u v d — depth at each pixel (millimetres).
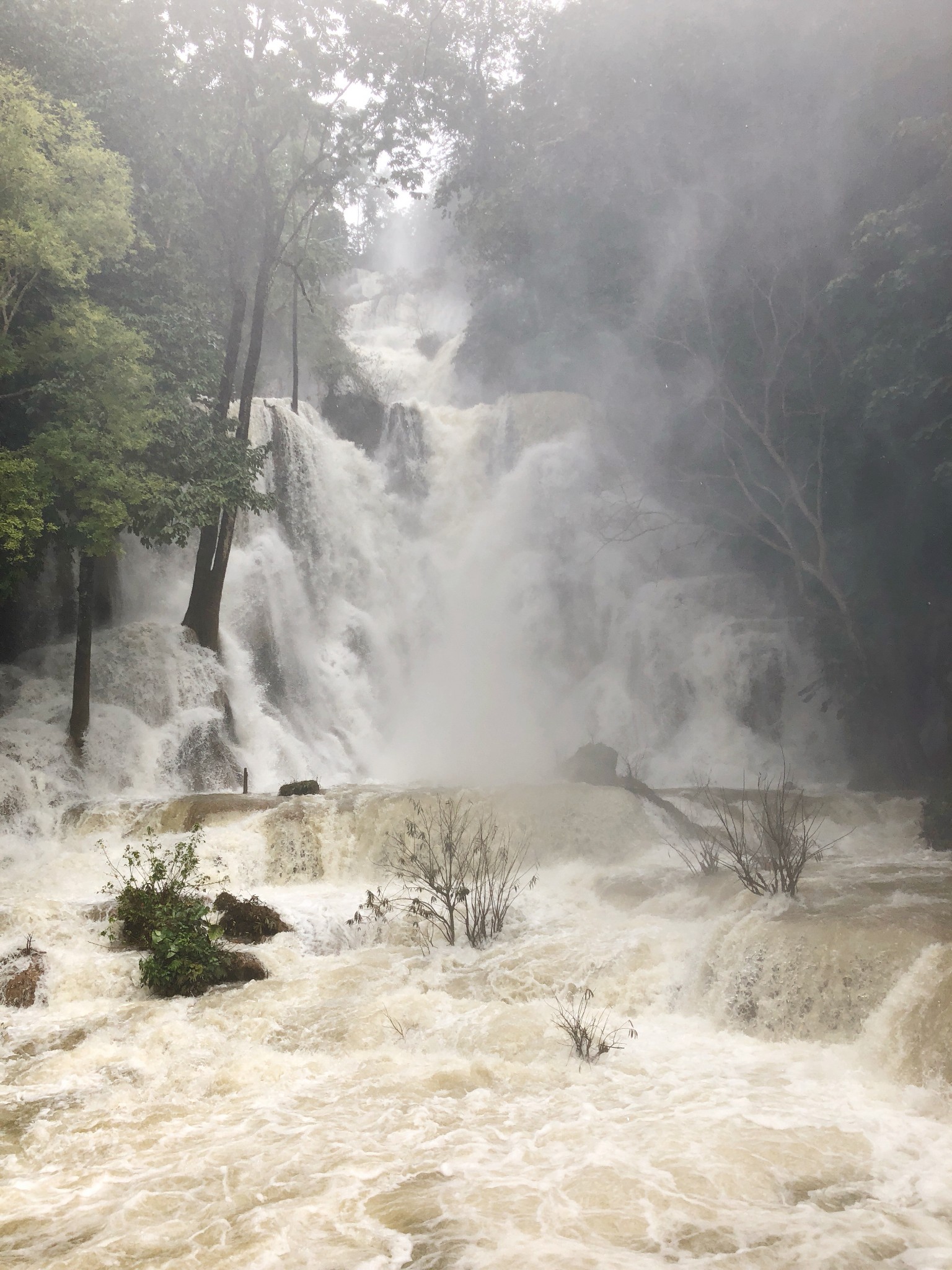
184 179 25562
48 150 21266
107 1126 7496
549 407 35469
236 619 27250
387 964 11820
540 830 16922
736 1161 6352
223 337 26594
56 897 14953
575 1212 5723
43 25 23016
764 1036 9148
